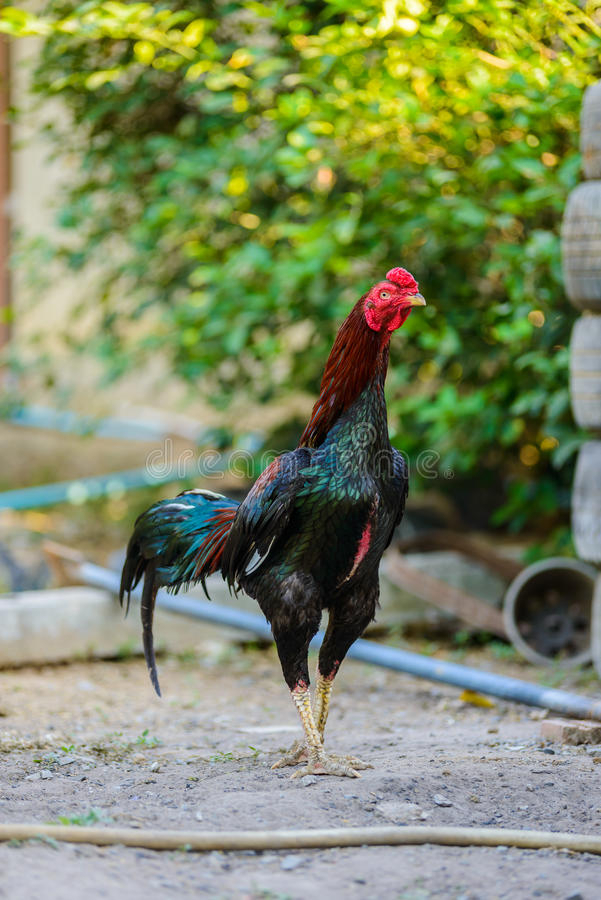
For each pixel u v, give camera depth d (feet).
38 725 30.14
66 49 47.57
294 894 16.70
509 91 36.37
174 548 26.35
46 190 74.59
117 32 39.22
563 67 35.32
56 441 77.66
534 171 36.94
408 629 44.96
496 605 45.73
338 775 22.39
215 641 42.63
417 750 26.21
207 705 34.22
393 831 18.92
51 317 73.87
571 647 40.09
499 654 40.91
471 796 21.44
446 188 44.04
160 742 27.89
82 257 53.31
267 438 53.06
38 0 50.47
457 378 49.03
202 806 20.54
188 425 75.41
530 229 44.70
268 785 22.07
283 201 50.65
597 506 34.24
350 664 41.27
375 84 39.81
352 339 22.07
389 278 21.95
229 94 42.96
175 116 53.62
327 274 45.78
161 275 54.08
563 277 35.83
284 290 45.27
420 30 35.50
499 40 36.55
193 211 47.42
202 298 48.08
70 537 55.67
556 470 49.16
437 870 17.76
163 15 39.09
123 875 17.01
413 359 48.29
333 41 37.88
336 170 47.16
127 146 50.24
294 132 40.73
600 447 34.40
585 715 27.89
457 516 53.52
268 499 21.89
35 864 16.98
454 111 41.37
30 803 20.76
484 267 43.91
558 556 44.52
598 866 18.20
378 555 22.98
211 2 46.73
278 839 18.49
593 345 33.81
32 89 47.03
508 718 31.76
